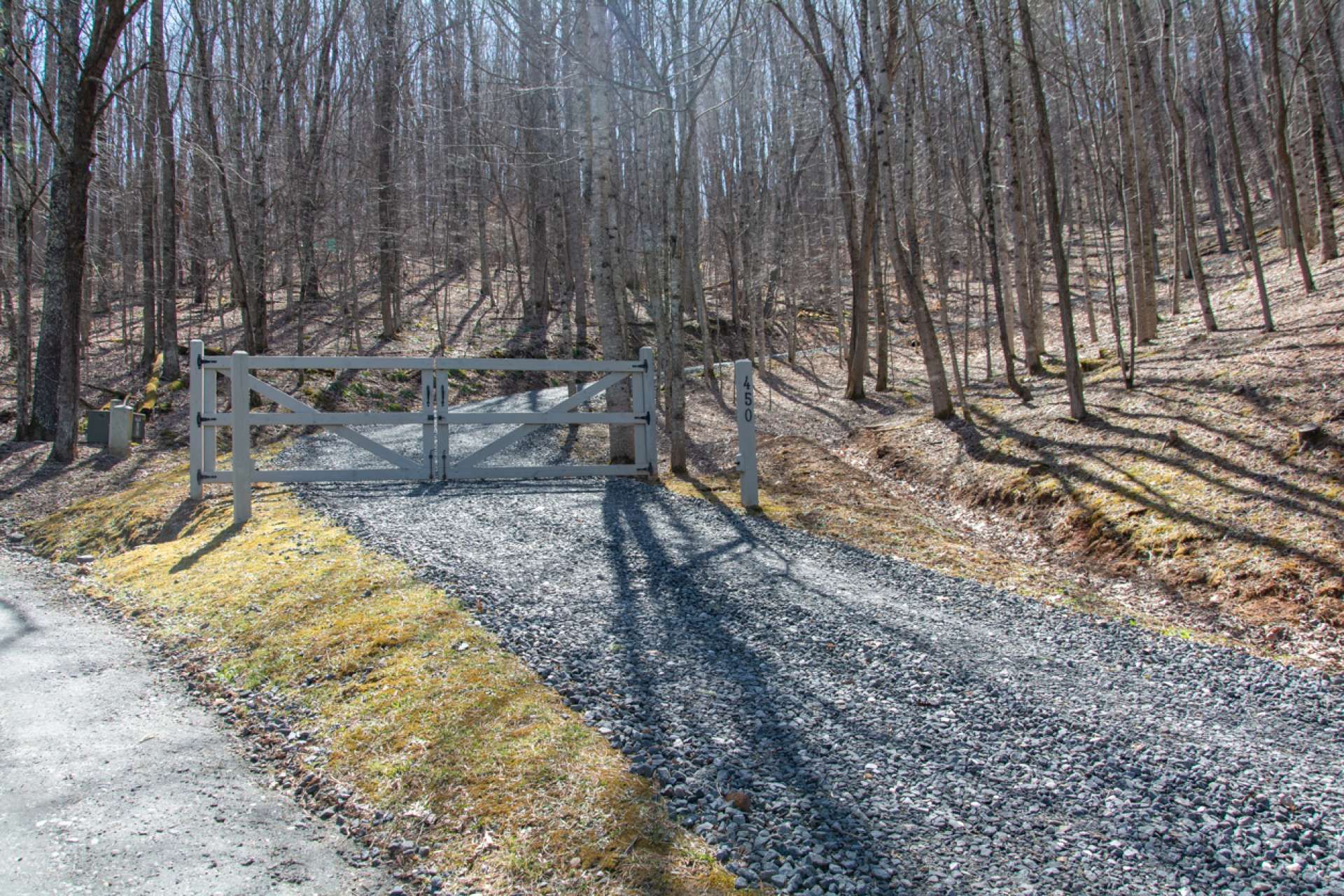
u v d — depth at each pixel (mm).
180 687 5008
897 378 21344
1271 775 4098
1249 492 8539
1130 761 4148
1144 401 11852
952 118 18156
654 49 14000
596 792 3545
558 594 6156
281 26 21750
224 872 3195
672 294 11750
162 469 12773
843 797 3619
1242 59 29703
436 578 6348
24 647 5676
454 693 4422
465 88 29344
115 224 23234
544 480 11039
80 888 3053
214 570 7074
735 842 3258
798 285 29484
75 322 13312
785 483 12047
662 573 6883
